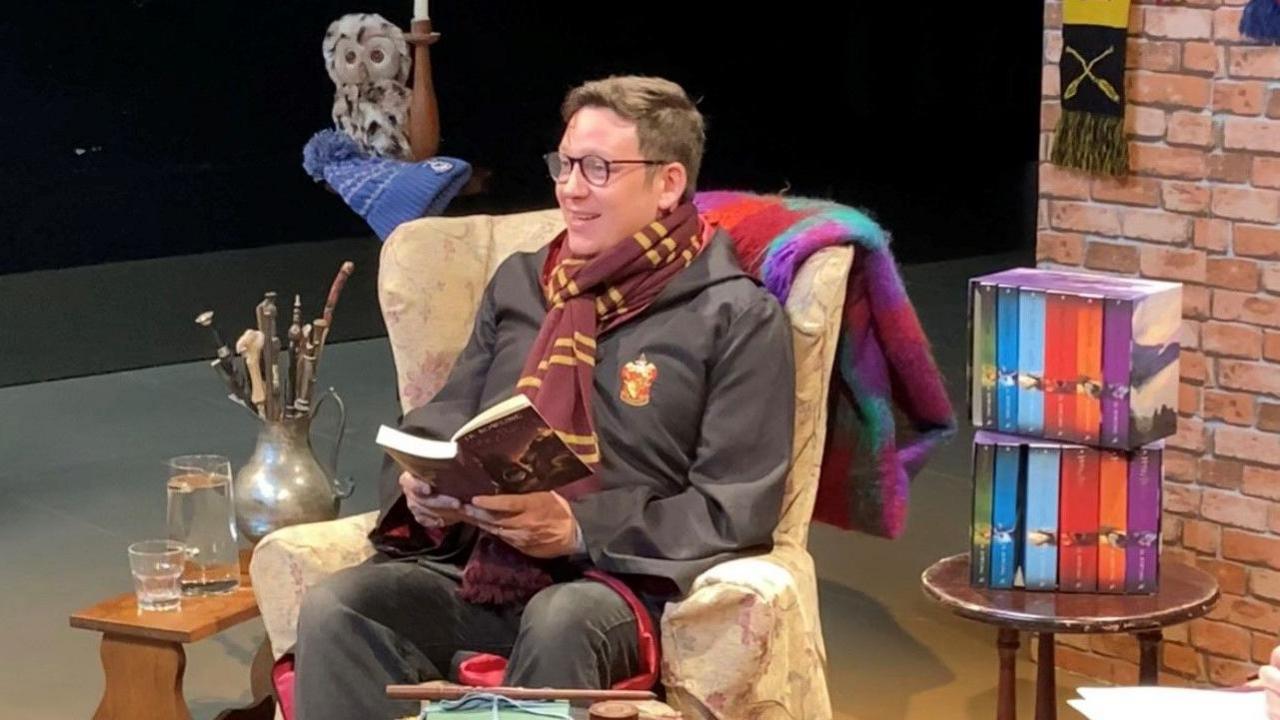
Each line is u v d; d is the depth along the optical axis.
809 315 2.49
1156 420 2.36
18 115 7.43
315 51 8.06
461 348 2.80
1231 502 3.04
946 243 8.28
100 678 3.47
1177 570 2.48
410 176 3.35
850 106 10.12
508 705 1.89
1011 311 2.37
